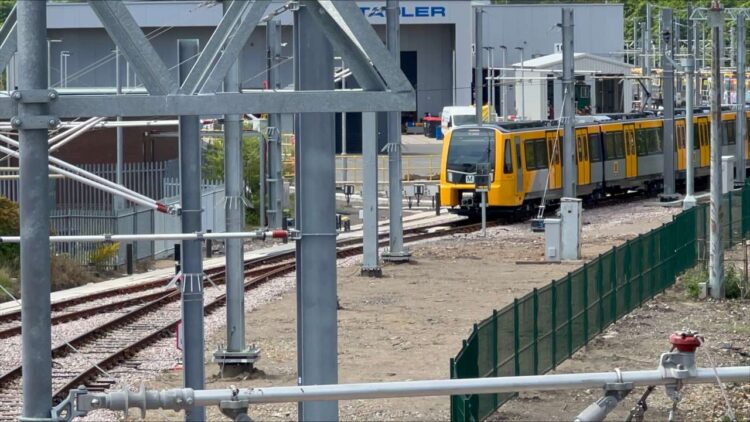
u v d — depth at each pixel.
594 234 95.06
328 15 19.48
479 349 33.56
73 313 58.28
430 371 45.19
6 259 75.88
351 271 75.62
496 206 102.06
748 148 146.62
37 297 18.45
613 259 54.56
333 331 23.17
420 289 68.06
